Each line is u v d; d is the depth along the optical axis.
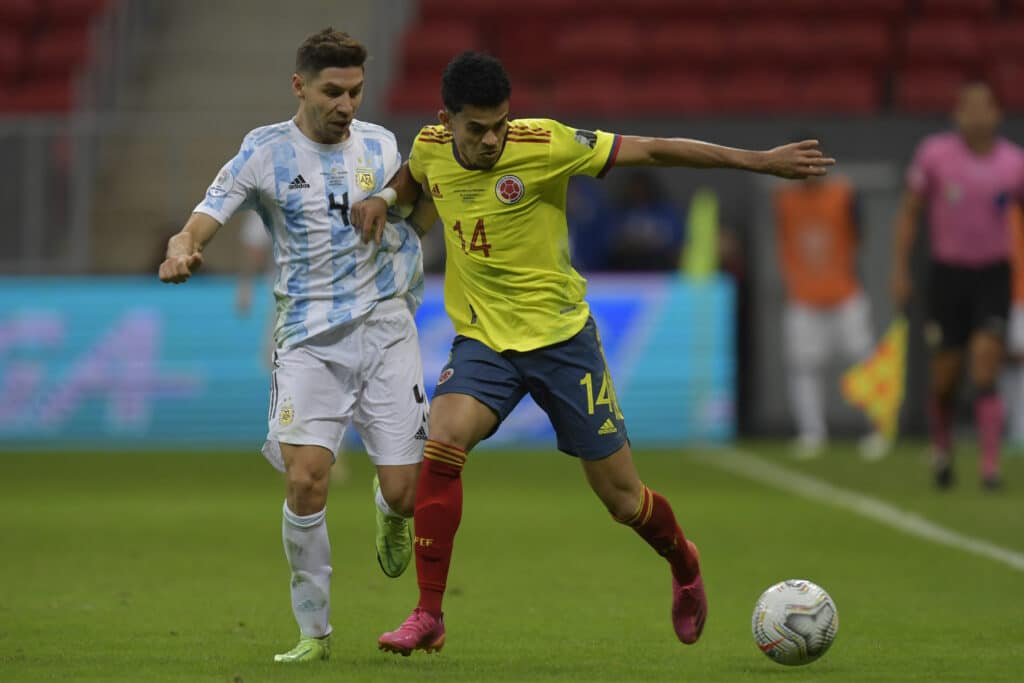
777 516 36.94
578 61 72.38
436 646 19.11
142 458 54.53
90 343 60.38
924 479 45.78
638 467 50.09
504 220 19.64
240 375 60.34
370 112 65.31
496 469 50.44
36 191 61.31
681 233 61.66
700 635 21.30
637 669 18.94
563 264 20.03
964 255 41.31
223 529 35.09
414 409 20.22
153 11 76.75
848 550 31.03
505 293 19.89
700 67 71.94
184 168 62.81
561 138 19.55
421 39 73.12
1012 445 59.12
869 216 61.66
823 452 55.75
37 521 36.62
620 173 62.72
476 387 19.58
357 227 19.88
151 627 22.27
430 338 58.53
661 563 29.48
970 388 63.34
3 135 61.41
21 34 73.69
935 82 69.88
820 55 71.69
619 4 73.81
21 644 20.72
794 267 54.94
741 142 62.22
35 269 61.28
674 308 60.59
